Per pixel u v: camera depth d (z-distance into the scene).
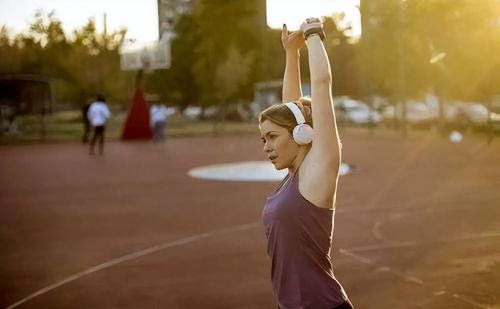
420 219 8.83
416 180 13.02
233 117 43.31
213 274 6.21
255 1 38.44
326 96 2.41
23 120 35.12
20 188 13.61
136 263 6.77
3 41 40.53
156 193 12.28
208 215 9.62
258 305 5.23
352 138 26.84
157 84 45.12
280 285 2.44
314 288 2.38
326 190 2.36
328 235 2.41
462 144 21.47
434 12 22.27
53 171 16.89
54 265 6.81
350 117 35.09
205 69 39.22
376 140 25.30
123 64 31.52
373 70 28.06
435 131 27.45
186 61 43.53
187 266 6.56
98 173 16.16
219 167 16.83
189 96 45.88
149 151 23.27
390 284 5.70
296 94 3.06
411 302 5.17
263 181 13.73
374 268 6.26
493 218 8.73
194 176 14.95
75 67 42.66
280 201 2.41
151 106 30.91
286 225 2.38
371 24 26.84
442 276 5.89
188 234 8.21
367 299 5.29
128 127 29.53
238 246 7.41
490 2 20.42
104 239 8.09
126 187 13.29
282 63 39.22
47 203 11.38
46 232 8.69
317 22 2.51
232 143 27.23
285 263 2.40
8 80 35.25
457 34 21.95
